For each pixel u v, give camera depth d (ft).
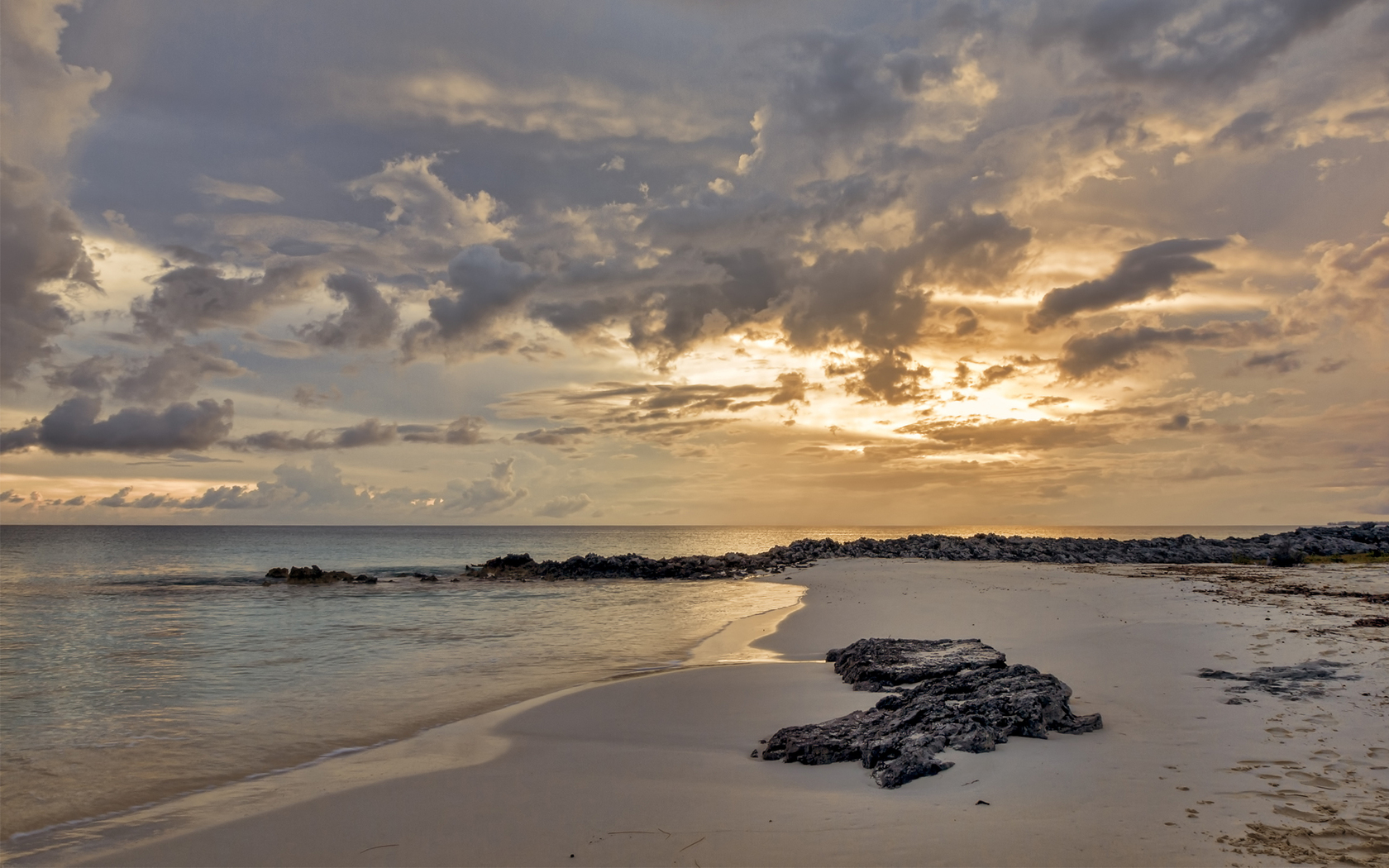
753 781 33.37
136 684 61.77
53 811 34.19
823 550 214.28
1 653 78.48
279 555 310.65
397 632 92.12
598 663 69.72
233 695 57.41
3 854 29.55
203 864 27.86
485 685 60.08
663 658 72.02
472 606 123.44
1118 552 182.19
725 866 24.07
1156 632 63.57
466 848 27.50
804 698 50.85
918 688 45.16
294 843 29.19
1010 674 43.80
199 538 533.14
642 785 33.60
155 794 36.32
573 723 47.09
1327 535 198.39
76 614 115.24
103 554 310.86
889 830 26.00
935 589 113.60
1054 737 35.73
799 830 26.68
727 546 492.13
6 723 49.90
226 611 118.62
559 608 119.55
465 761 39.68
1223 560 174.40
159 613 116.06
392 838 29.07
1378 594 90.48
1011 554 185.88
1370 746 31.83
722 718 46.62
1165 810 26.05
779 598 126.82
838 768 34.58
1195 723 36.65
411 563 264.52
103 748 43.86
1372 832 23.58
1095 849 23.31
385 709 52.49
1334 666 46.60
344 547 393.70
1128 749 33.17
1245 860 22.02
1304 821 24.58
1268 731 34.65
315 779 37.88
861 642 61.52
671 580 175.01
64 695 57.98
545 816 30.30
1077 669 51.37
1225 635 59.82
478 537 631.97
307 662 71.46
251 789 36.50
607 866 24.89
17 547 365.61
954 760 32.94
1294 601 82.23
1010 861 22.77
